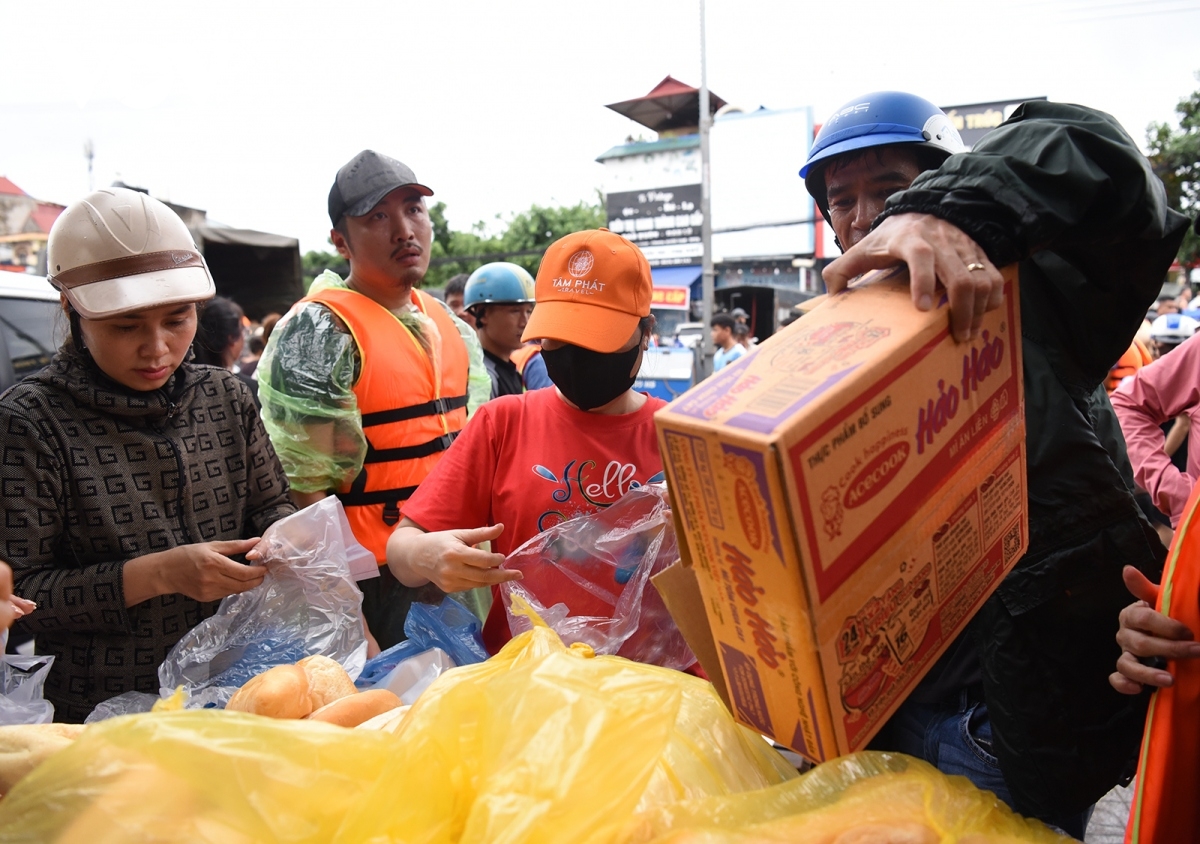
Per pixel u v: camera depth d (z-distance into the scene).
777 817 0.75
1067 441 1.09
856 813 0.75
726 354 10.59
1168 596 0.99
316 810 0.73
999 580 0.96
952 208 0.83
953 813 0.76
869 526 0.72
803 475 0.64
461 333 2.93
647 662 1.42
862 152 1.39
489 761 0.76
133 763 0.72
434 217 25.56
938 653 0.88
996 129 0.98
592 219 26.09
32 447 1.46
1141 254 1.06
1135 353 5.20
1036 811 1.10
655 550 1.43
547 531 1.48
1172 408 2.72
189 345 1.66
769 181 24.70
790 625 0.71
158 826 0.70
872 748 1.36
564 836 0.68
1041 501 1.10
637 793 0.72
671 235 25.86
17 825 0.71
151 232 1.51
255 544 1.48
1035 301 1.13
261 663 1.39
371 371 2.34
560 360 1.57
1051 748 1.09
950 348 0.78
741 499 0.67
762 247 25.02
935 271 0.79
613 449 1.62
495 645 1.59
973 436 0.85
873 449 0.71
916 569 0.79
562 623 1.39
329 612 1.47
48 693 1.55
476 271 3.74
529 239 25.42
